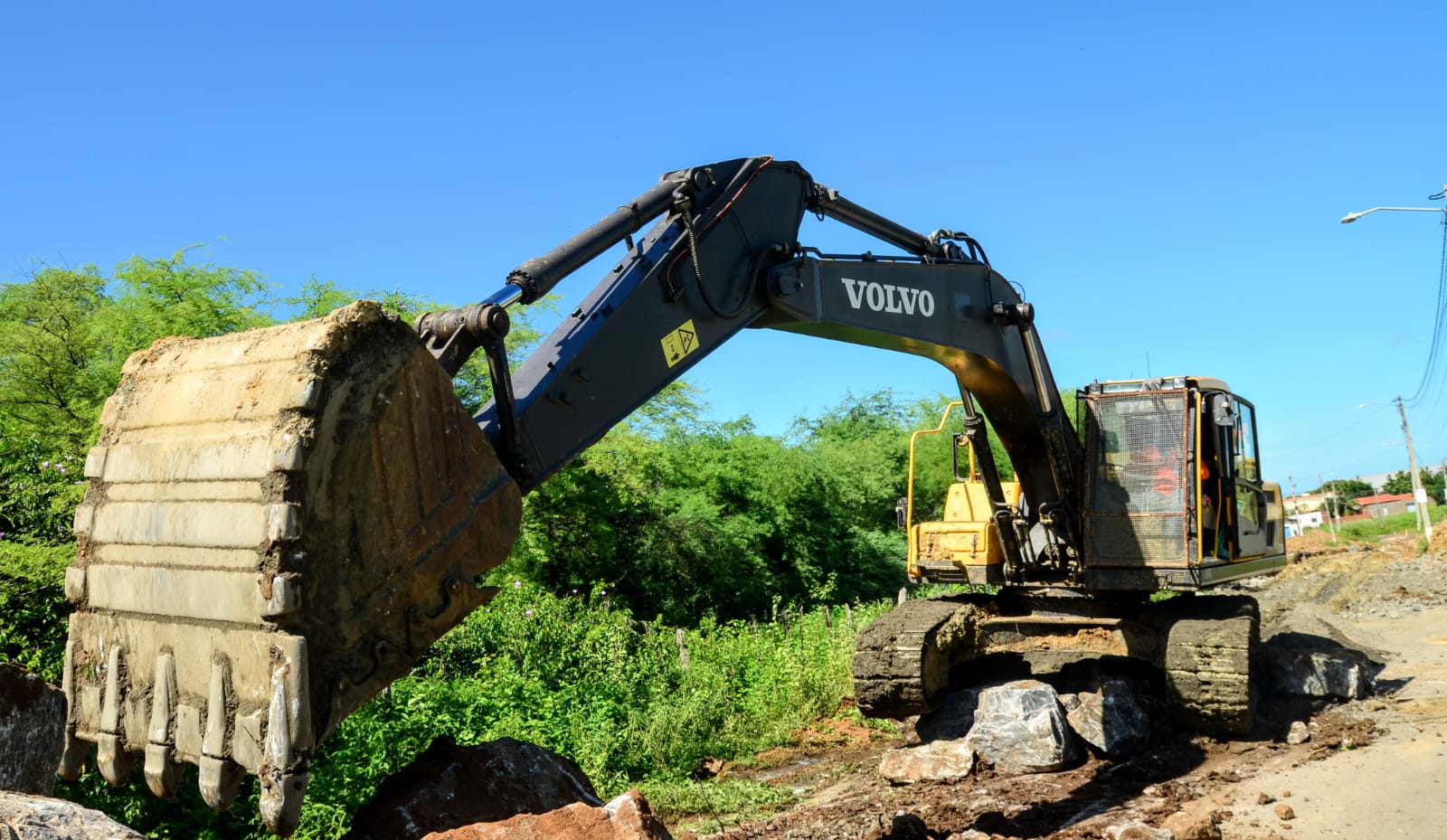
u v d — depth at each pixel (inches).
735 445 1007.6
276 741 137.2
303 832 283.0
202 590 150.1
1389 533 2544.3
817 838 289.7
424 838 158.7
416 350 160.9
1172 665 360.5
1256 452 463.2
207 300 647.8
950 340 348.5
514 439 194.9
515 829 157.3
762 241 276.4
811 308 288.7
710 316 254.5
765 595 939.3
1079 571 406.6
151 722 154.2
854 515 1184.2
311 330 151.9
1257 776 317.7
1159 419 397.1
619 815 159.3
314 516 145.4
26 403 629.0
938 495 1333.7
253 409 150.3
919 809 310.2
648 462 847.7
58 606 331.3
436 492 161.8
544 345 221.3
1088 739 356.5
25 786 154.9
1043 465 405.4
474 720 370.3
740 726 454.9
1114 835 259.8
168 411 164.9
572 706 422.9
